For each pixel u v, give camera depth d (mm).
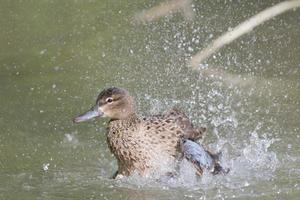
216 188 10203
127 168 10953
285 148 11633
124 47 16438
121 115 10938
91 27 17438
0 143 12047
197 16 17547
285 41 16438
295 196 9719
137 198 9898
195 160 10391
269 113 13172
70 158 11539
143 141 10797
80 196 9961
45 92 14492
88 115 11000
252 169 10867
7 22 17703
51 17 17859
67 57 16156
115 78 14914
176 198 9875
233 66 15297
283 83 14516
